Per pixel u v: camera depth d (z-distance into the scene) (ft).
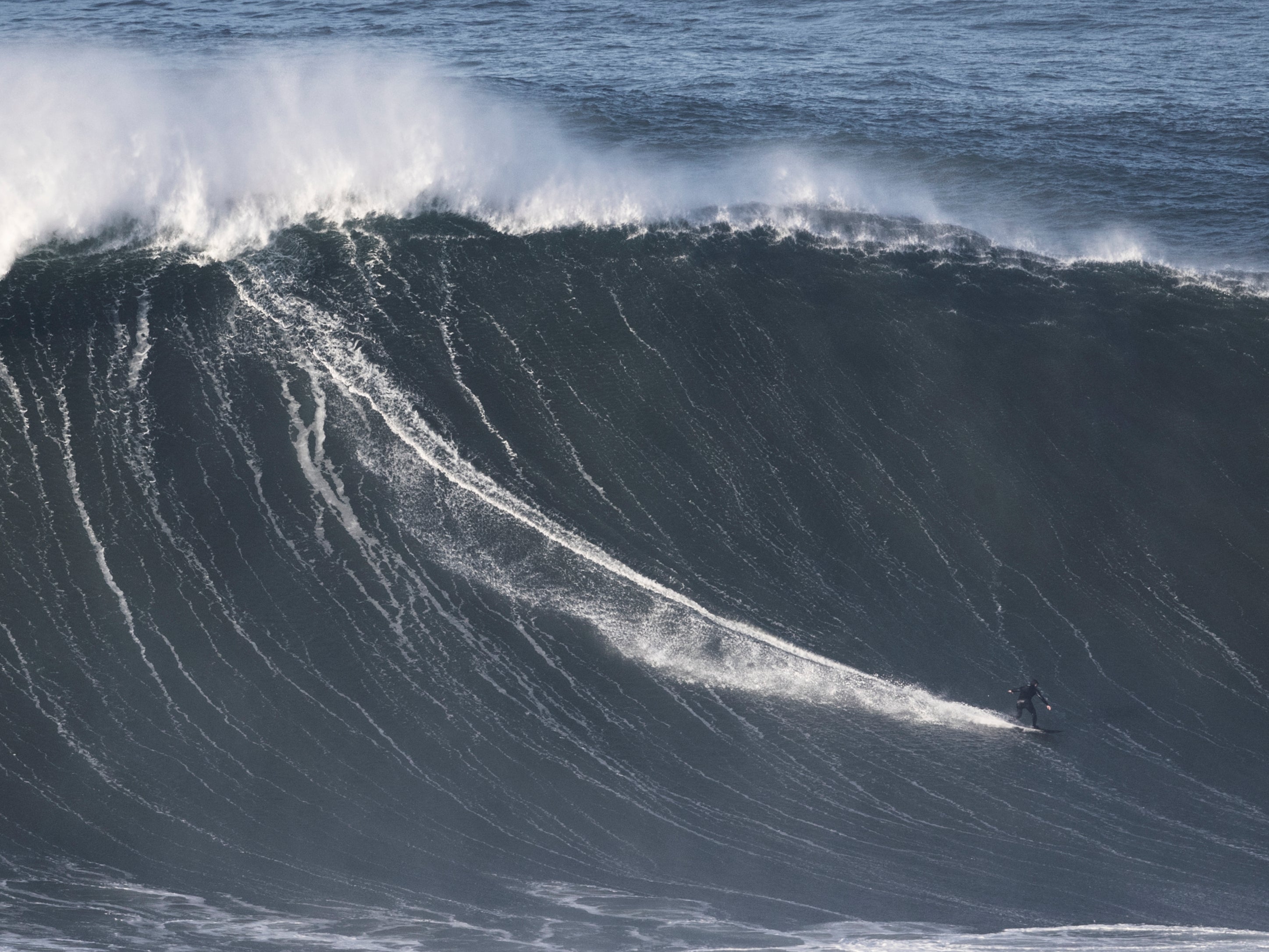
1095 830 208.03
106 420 272.31
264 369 291.58
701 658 239.50
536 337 310.24
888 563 261.03
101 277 318.45
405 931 173.88
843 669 239.50
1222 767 221.05
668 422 289.53
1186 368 309.22
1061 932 177.68
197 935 168.86
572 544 260.62
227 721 216.74
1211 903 192.34
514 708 225.35
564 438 283.59
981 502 274.36
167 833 196.85
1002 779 217.97
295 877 191.01
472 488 269.23
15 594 233.96
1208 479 280.31
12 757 205.98
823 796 213.25
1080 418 294.46
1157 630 248.11
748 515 270.05
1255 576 259.19
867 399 298.15
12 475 256.73
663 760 218.38
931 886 195.21
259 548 249.75
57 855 191.31
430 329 309.63
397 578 248.11
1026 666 241.14
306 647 232.12
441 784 210.18
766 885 194.39
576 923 178.70
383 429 279.69
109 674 222.07
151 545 246.68
